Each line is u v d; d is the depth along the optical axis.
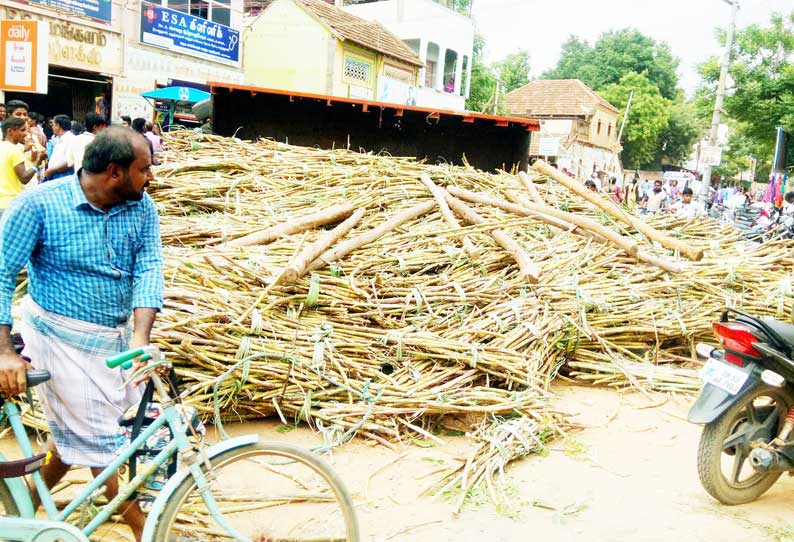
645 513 3.37
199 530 2.83
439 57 29.56
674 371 5.24
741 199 19.33
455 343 4.47
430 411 4.14
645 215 8.16
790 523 3.35
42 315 2.59
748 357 3.37
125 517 2.71
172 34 16.83
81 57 14.32
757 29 28.12
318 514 3.21
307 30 22.17
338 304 4.67
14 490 2.48
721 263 6.42
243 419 4.25
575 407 4.81
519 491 3.55
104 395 2.64
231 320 4.23
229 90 9.84
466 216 6.65
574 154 39.72
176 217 6.20
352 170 7.41
